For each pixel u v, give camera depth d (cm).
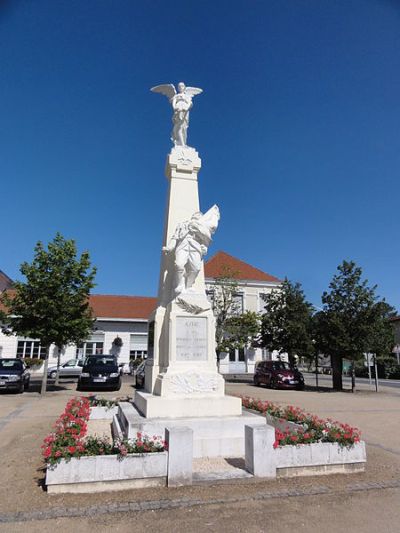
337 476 563
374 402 1573
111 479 497
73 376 2817
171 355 779
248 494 491
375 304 2181
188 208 991
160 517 426
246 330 2572
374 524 415
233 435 688
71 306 1784
